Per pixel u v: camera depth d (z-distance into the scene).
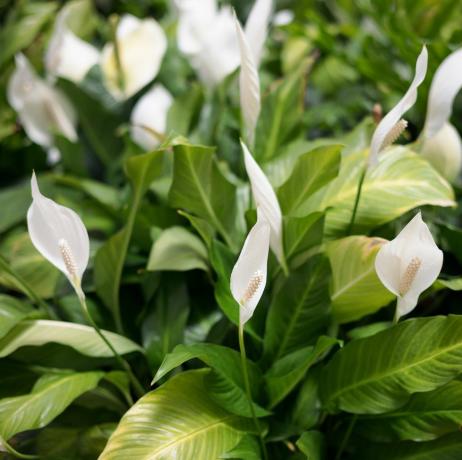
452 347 1.03
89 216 1.39
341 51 1.60
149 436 1.03
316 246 1.15
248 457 1.04
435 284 1.12
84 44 1.57
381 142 1.02
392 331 1.06
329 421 1.15
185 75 1.66
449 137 1.31
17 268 1.29
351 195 1.21
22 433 1.22
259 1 1.16
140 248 1.31
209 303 1.23
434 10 1.60
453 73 1.10
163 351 1.17
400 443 1.11
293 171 1.17
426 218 1.26
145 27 1.50
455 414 1.06
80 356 1.16
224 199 1.20
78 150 1.49
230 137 1.42
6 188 1.59
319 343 1.04
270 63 1.84
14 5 2.04
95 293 1.27
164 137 1.36
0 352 1.10
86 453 1.14
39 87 1.49
